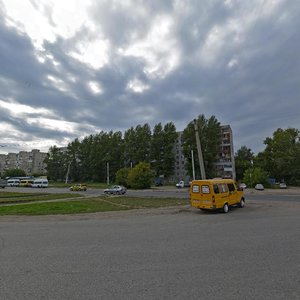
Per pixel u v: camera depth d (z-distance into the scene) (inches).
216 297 147.2
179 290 157.6
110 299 146.6
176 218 522.6
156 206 795.4
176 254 238.8
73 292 157.0
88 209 702.5
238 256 229.6
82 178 3983.8
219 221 464.1
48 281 175.8
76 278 180.7
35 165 5167.3
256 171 2370.8
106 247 270.2
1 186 2561.5
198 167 2733.8
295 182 2765.7
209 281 171.5
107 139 3752.5
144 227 405.1
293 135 2669.8
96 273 190.4
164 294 152.1
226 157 3169.3
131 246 273.1
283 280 171.8
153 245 276.4
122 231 369.7
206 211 658.8
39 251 257.3
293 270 191.3
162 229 382.9
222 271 190.7
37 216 581.3
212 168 2780.5
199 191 642.8
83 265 209.9
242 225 407.8
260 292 153.5
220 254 236.7
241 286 162.6
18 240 314.3
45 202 938.1
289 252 240.8
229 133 3206.2
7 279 180.5
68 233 359.6
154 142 3272.6
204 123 2815.0
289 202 851.4
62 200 1050.1
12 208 726.5
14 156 5231.3
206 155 2694.4
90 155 3782.0
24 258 232.5
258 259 219.6
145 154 3373.5
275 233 332.5
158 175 3211.1
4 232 375.6
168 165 3218.5
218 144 2881.4
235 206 735.7
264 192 1654.8
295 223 414.6
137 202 944.3
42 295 153.4
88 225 437.7
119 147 3639.3
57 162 4281.5
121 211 662.5
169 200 1040.8
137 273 189.2
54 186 2871.6
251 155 4146.2
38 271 196.7
